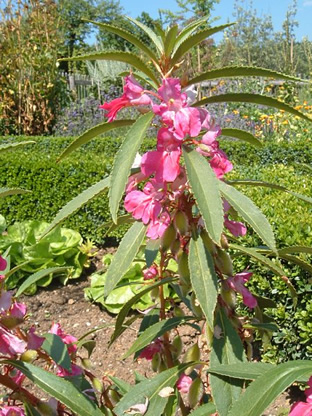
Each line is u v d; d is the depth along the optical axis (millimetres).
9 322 1405
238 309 3898
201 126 1517
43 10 13211
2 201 6457
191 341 3932
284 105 1479
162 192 1554
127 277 4711
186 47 1527
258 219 1469
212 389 1531
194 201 1585
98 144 10438
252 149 9117
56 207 6426
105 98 14883
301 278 3293
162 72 1582
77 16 38469
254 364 1510
